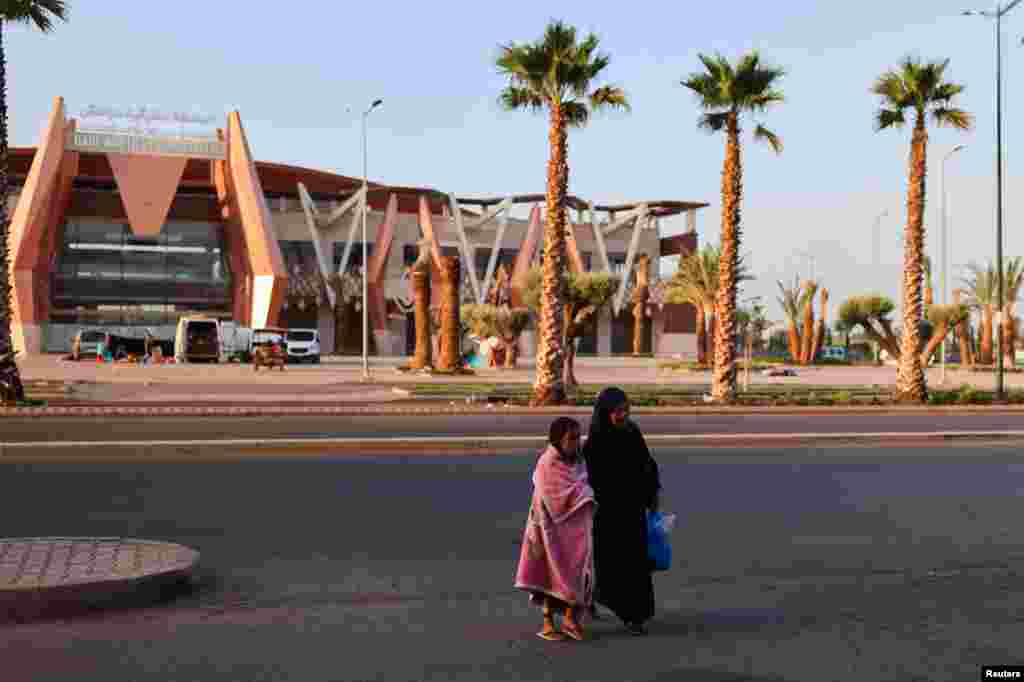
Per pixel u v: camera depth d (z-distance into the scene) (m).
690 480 14.11
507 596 7.55
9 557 7.80
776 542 9.77
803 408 29.06
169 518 10.59
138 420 23.47
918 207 31.58
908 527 10.62
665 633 6.58
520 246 108.12
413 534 9.94
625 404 6.67
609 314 111.44
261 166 104.00
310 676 5.56
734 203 30.12
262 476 13.91
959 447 19.02
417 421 24.00
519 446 17.77
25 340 76.38
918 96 30.89
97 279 86.94
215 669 5.66
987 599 7.55
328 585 7.82
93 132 83.06
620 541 6.58
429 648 6.16
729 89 29.38
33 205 76.75
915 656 6.06
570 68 27.80
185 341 58.34
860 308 48.88
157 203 84.38
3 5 24.19
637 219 108.75
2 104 25.08
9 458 15.56
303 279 95.81
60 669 5.63
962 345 72.38
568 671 5.70
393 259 101.69
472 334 61.69
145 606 7.11
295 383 39.72
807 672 5.72
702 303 66.50
